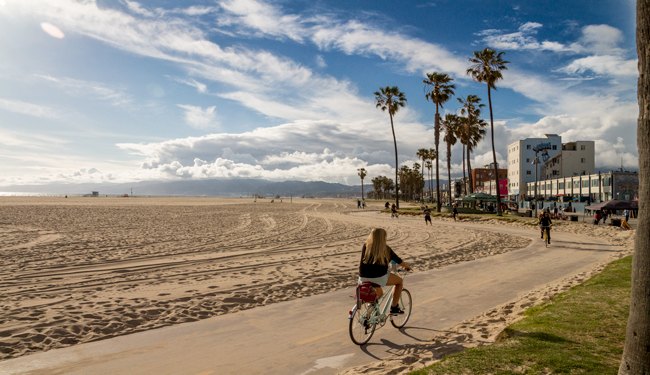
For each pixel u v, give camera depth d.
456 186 137.25
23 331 6.80
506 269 12.57
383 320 6.38
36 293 9.76
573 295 7.89
